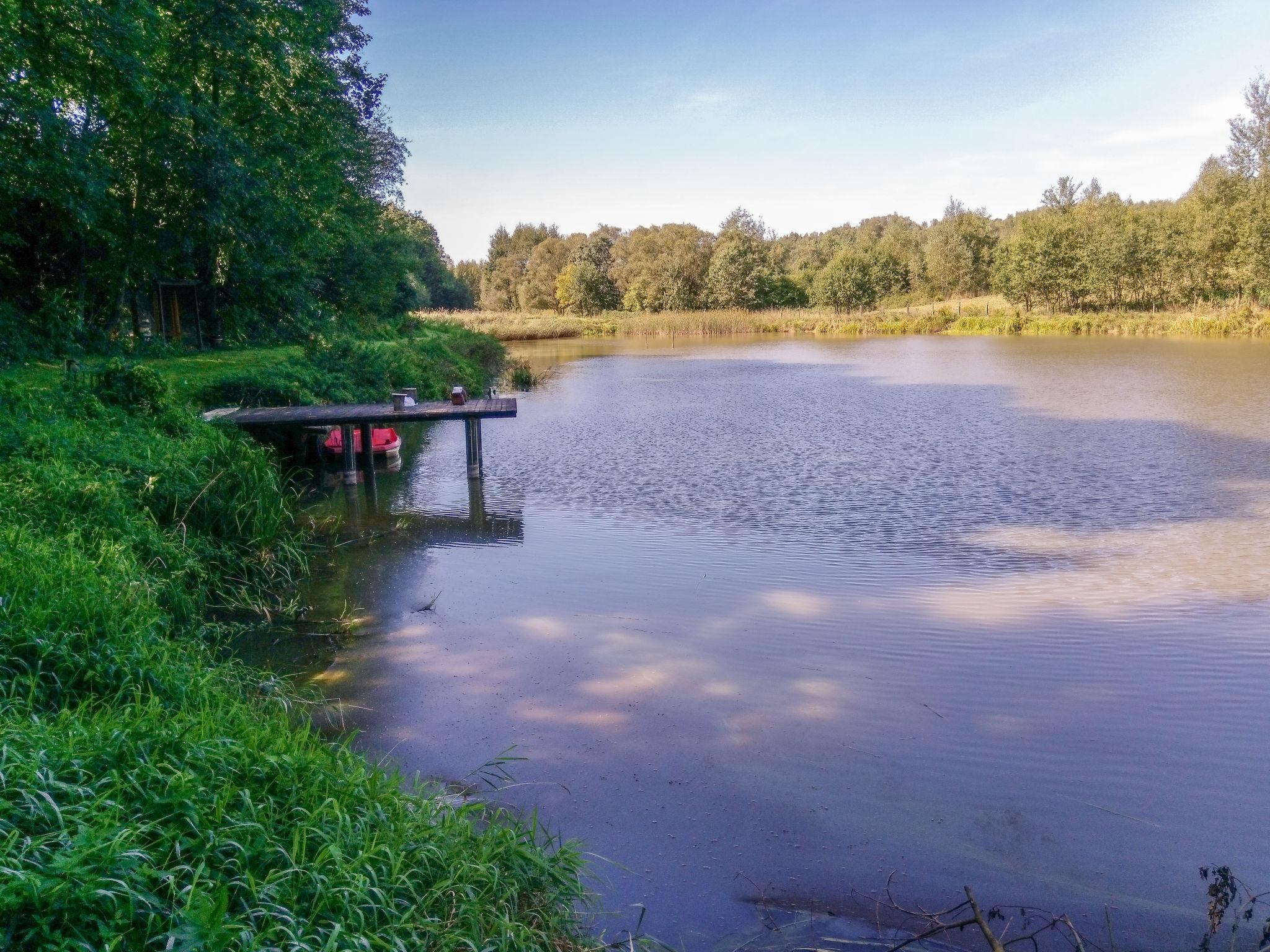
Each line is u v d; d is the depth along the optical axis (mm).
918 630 7488
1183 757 5422
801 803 4934
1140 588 8453
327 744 4887
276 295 26531
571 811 4855
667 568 9344
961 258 71125
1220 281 47281
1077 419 18719
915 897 4137
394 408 14109
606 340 59875
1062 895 4145
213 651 6938
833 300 70625
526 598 8438
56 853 2652
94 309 20141
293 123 21188
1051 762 5367
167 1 17469
